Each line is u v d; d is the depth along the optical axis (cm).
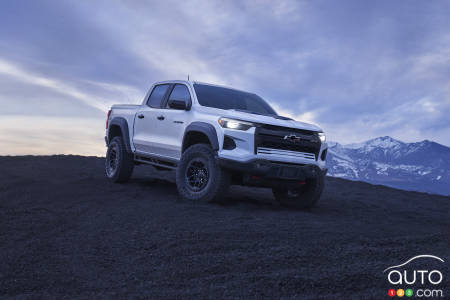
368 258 325
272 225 425
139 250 337
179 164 570
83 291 256
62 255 326
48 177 770
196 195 545
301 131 543
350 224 472
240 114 524
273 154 520
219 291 254
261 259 313
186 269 293
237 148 511
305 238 378
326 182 1062
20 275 280
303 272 287
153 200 556
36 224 419
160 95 670
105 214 466
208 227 404
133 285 266
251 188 827
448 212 695
